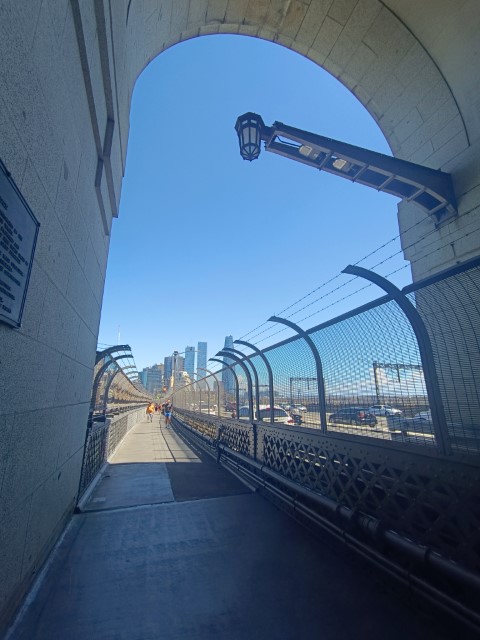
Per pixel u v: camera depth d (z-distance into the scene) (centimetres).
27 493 261
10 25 167
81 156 353
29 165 208
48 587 297
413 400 325
